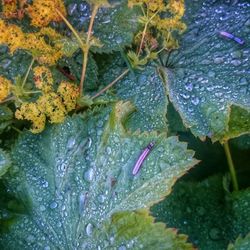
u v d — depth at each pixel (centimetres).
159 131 22
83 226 21
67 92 22
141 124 22
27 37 22
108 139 21
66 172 22
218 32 24
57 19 22
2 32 21
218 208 25
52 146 23
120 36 23
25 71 23
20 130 24
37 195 22
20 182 23
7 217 23
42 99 21
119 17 24
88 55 23
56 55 22
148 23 23
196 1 25
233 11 24
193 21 24
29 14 22
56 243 22
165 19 22
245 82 22
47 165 23
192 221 25
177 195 25
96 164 21
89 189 21
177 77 23
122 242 20
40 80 21
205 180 26
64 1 24
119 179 21
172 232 19
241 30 24
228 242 24
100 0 21
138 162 20
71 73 23
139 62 23
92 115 22
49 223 22
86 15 24
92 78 23
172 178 20
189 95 23
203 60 23
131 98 23
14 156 23
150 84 23
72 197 22
